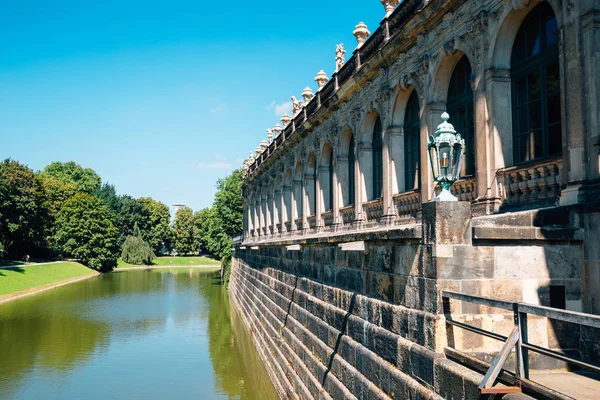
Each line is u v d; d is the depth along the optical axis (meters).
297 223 32.97
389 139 18.84
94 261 93.38
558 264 8.89
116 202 137.50
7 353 28.03
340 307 13.75
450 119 15.89
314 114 27.23
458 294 7.83
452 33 14.83
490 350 8.40
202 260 136.00
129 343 30.75
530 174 11.83
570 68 10.30
